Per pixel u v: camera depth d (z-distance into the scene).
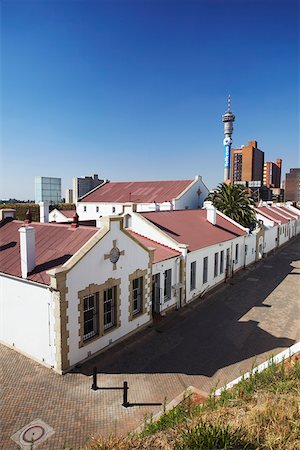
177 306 20.41
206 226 28.27
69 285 12.51
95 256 13.63
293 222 56.19
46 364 13.11
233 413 7.98
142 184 57.66
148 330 17.02
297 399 8.02
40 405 10.80
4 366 13.02
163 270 18.92
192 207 50.59
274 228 42.78
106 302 14.77
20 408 10.62
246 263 32.81
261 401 8.48
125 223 23.36
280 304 21.56
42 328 13.03
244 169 142.25
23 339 13.90
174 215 27.47
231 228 31.17
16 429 9.70
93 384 11.75
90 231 15.59
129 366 13.42
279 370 10.33
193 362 13.91
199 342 15.82
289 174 120.06
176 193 49.28
